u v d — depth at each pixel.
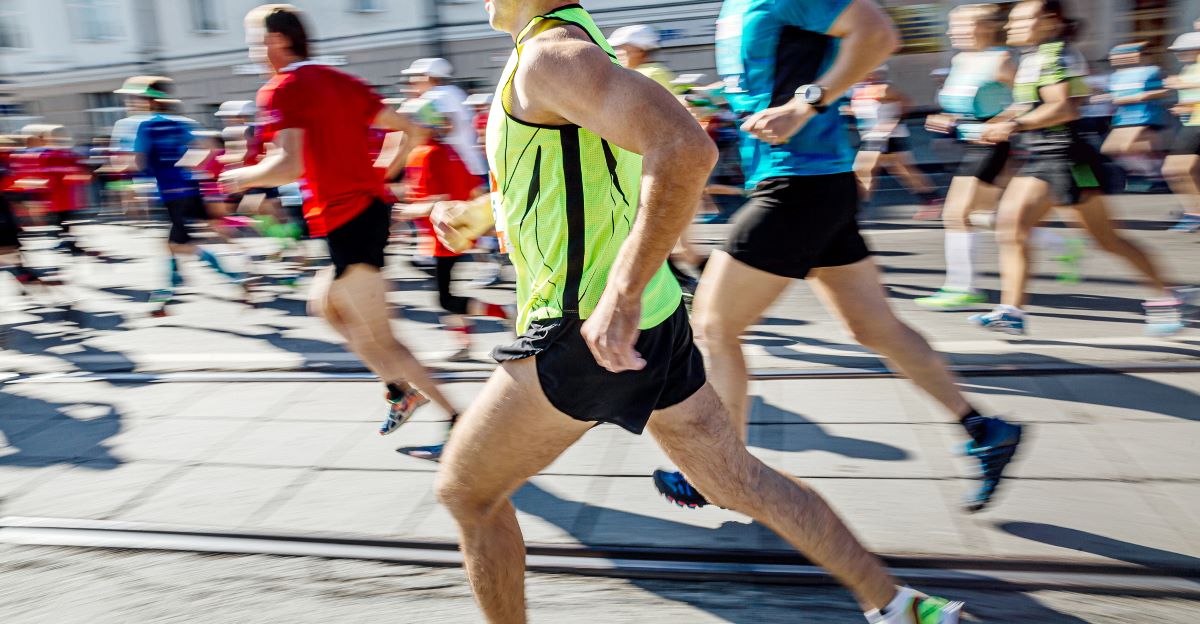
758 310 2.92
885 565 2.69
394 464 3.66
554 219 1.83
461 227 2.29
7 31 22.27
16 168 9.52
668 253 1.63
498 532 2.08
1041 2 4.56
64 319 7.16
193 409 4.48
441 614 2.64
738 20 2.92
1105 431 3.53
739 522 3.01
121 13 20.89
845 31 2.72
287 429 4.12
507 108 1.81
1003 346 4.74
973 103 5.48
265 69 3.73
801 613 2.53
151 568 2.97
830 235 2.85
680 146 1.54
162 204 6.94
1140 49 8.12
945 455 3.40
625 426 1.94
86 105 21.94
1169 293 4.75
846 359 4.63
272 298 7.50
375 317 3.63
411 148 3.92
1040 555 2.69
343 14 18.84
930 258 7.45
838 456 3.45
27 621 2.71
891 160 9.66
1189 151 7.43
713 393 2.11
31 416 4.54
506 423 1.94
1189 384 3.95
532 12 1.82
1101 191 4.64
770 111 2.70
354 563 2.93
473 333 5.89
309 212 3.62
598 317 1.69
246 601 2.75
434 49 17.84
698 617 2.54
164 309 6.93
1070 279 6.21
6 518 3.37
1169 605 2.46
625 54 5.54
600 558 2.85
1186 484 3.07
